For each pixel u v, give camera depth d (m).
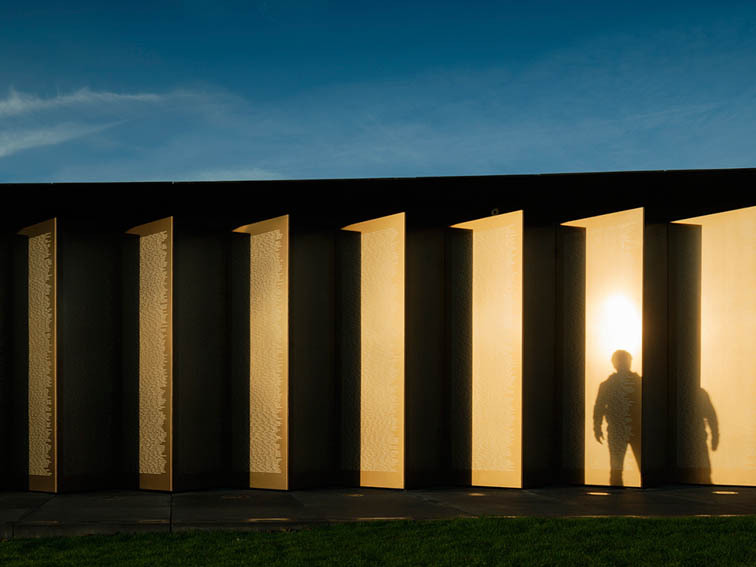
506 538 5.75
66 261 8.53
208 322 8.84
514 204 9.38
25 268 8.73
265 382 8.73
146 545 5.77
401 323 8.67
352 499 7.79
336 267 9.15
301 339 8.75
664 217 9.41
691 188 9.16
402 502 7.56
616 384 8.75
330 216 9.27
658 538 5.71
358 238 9.05
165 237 8.64
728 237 8.93
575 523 6.24
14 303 8.78
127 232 8.88
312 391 8.80
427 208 9.26
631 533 5.88
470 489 8.62
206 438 8.70
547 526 6.12
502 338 8.78
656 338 9.05
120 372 8.79
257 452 8.69
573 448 8.95
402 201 9.27
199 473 8.60
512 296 8.73
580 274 9.10
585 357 8.98
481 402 8.86
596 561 5.12
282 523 6.40
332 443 8.93
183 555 5.39
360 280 8.99
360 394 8.87
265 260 8.85
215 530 6.30
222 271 9.02
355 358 8.94
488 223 8.97
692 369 9.02
